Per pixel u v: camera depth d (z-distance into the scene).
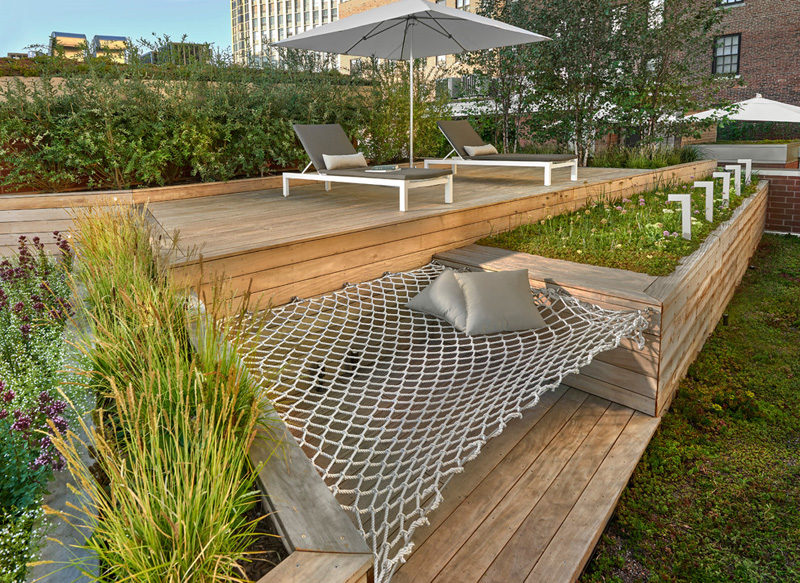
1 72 5.77
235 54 6.89
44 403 2.00
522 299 3.47
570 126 9.04
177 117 6.06
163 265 2.93
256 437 1.81
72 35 6.38
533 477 2.53
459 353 3.37
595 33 8.41
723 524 2.43
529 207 5.29
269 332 3.15
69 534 1.62
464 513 2.28
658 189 7.35
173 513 1.33
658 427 3.09
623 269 3.72
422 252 4.32
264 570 1.41
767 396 3.56
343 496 2.31
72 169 5.87
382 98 8.00
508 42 6.67
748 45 15.12
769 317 5.08
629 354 3.12
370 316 3.68
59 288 3.38
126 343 2.16
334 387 3.32
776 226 9.23
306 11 59.94
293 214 4.59
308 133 5.94
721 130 13.53
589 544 2.11
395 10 5.81
